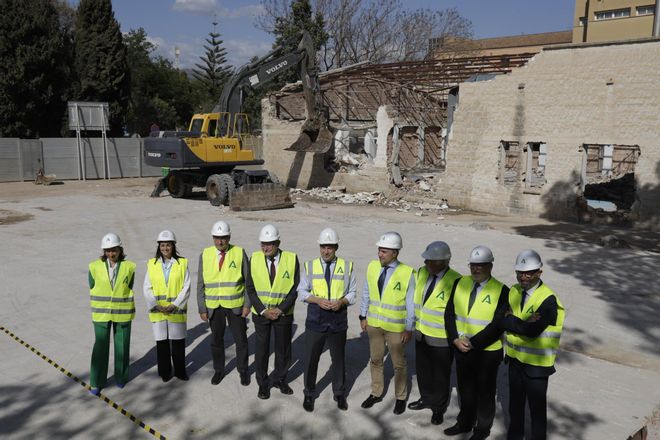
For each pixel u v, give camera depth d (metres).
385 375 6.89
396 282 5.65
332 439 5.44
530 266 4.77
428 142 30.31
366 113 30.39
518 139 19.58
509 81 19.55
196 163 22.38
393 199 23.06
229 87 23.61
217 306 6.33
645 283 11.14
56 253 13.53
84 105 31.41
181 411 5.97
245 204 20.27
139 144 33.78
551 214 19.06
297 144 25.05
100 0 37.50
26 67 33.69
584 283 11.14
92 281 6.26
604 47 17.38
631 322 8.96
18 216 19.00
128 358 6.52
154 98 53.16
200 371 6.98
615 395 6.46
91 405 6.11
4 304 9.70
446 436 5.50
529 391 4.85
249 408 6.04
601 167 27.61
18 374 6.91
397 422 5.76
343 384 5.98
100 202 22.64
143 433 5.55
